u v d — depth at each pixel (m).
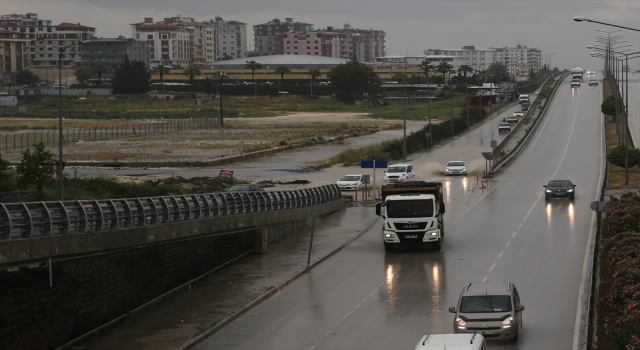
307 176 114.94
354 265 56.06
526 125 190.50
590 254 55.81
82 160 129.75
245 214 59.34
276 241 67.94
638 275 39.28
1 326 32.44
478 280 48.78
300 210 74.19
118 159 132.25
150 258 46.06
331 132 193.88
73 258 38.16
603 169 110.31
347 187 103.31
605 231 64.06
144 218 45.16
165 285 47.72
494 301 35.09
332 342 36.44
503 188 98.81
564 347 33.81
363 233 71.50
